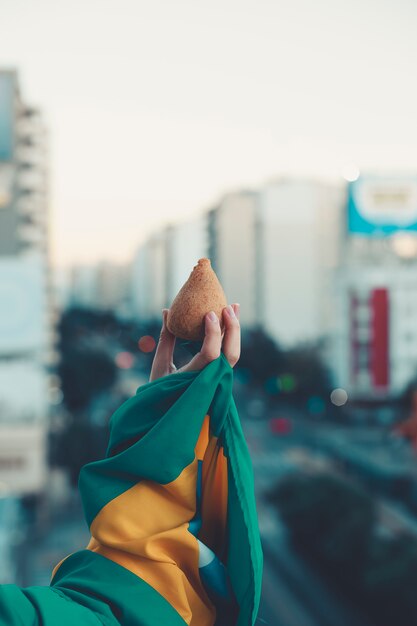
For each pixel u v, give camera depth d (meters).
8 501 29.81
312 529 25.81
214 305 1.48
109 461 1.41
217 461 1.46
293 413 62.50
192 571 1.40
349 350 57.31
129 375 95.94
